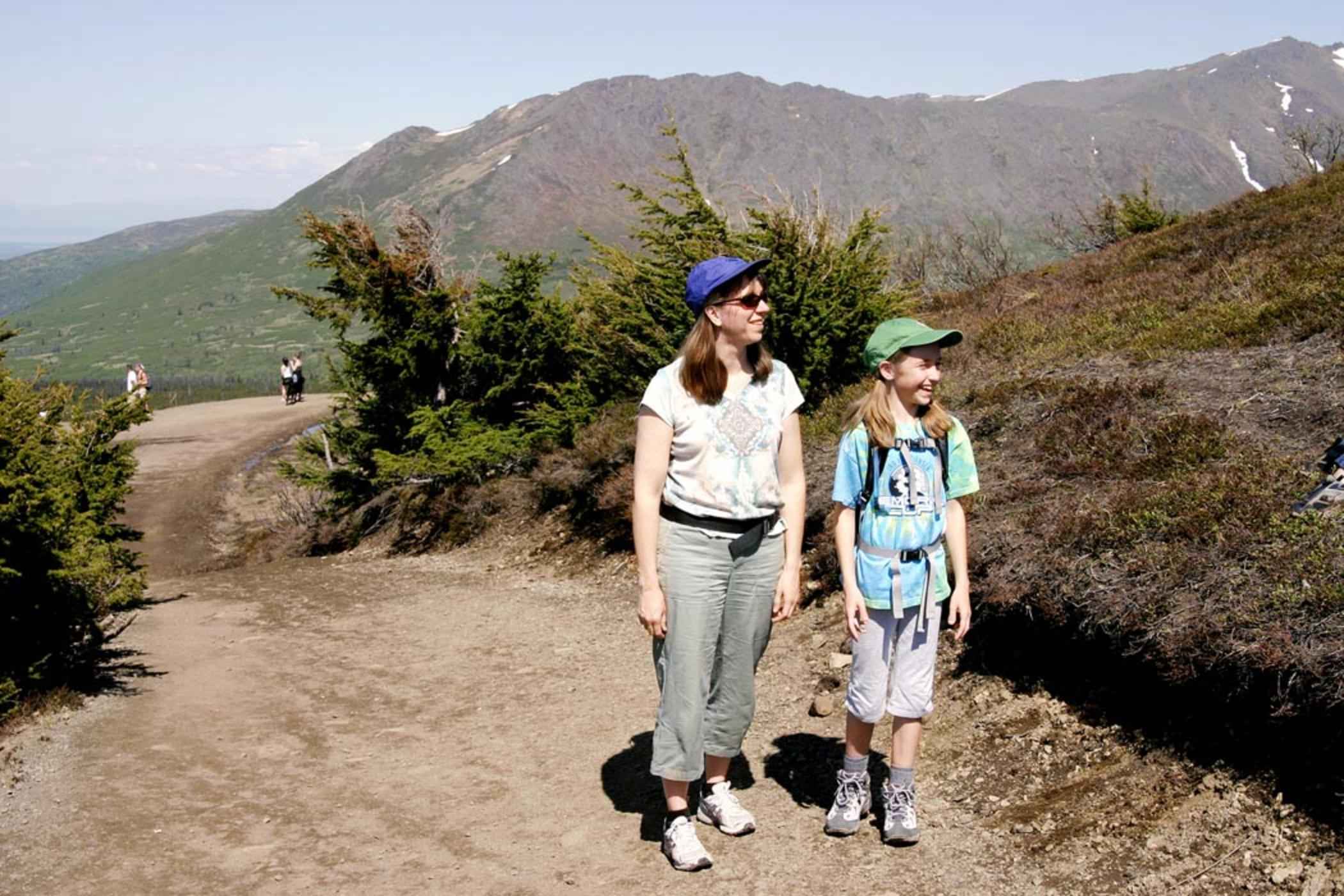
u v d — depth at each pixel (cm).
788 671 619
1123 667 462
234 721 636
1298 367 686
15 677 696
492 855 423
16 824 479
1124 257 1355
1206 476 537
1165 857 363
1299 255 994
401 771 531
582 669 706
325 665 776
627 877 395
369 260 1723
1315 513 466
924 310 1416
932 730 495
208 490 2592
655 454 374
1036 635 512
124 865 427
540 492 1352
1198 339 817
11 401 778
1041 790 423
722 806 419
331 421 1909
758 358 381
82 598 775
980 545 550
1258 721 395
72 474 1103
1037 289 1340
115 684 744
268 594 1123
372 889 397
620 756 531
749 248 1109
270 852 435
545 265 1714
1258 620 400
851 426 384
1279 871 340
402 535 1568
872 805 434
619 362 1349
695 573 377
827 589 708
